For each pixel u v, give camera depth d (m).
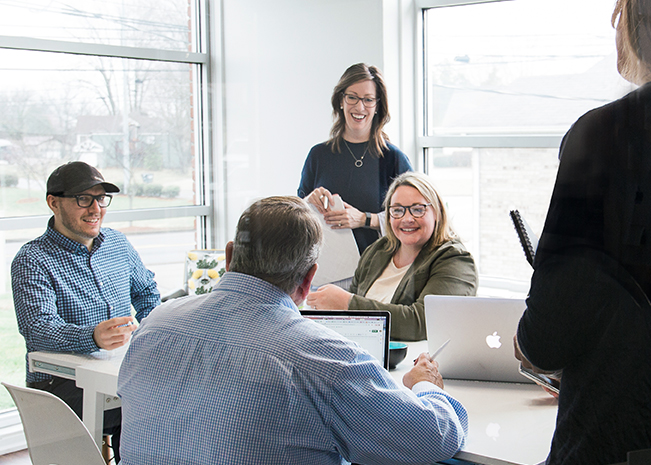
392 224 2.01
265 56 3.09
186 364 0.94
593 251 0.82
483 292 2.87
